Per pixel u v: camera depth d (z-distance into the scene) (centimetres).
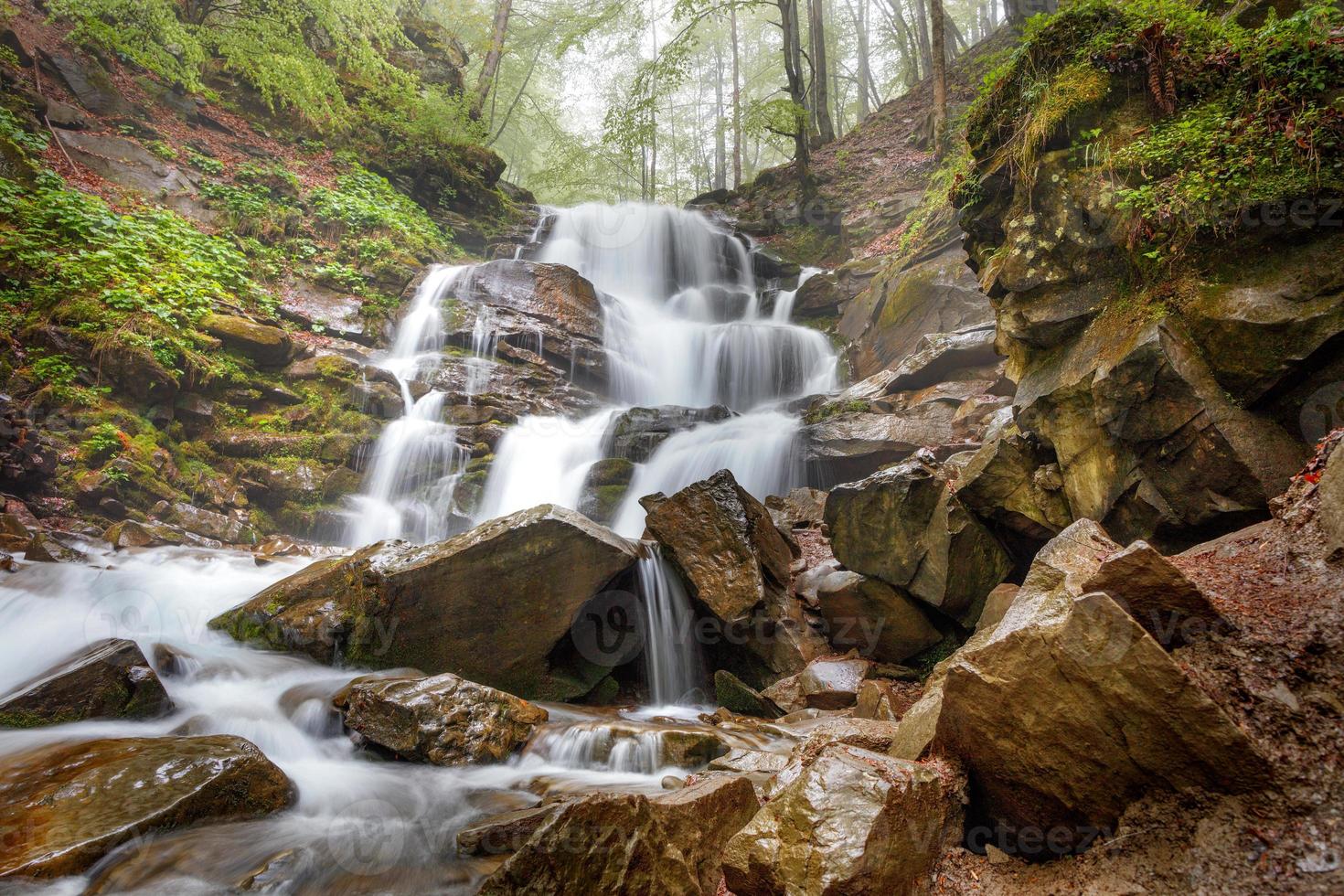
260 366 1123
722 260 1980
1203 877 226
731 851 295
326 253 1449
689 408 1221
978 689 297
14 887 299
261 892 324
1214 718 234
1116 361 480
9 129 1140
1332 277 409
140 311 997
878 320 1366
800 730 521
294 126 1767
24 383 874
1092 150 534
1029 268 565
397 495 1091
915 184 1925
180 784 371
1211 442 437
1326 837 212
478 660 622
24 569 641
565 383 1378
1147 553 282
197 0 1673
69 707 454
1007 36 2278
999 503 594
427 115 1981
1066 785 275
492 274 1489
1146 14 527
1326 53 440
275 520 999
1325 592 282
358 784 446
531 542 633
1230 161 454
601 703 671
